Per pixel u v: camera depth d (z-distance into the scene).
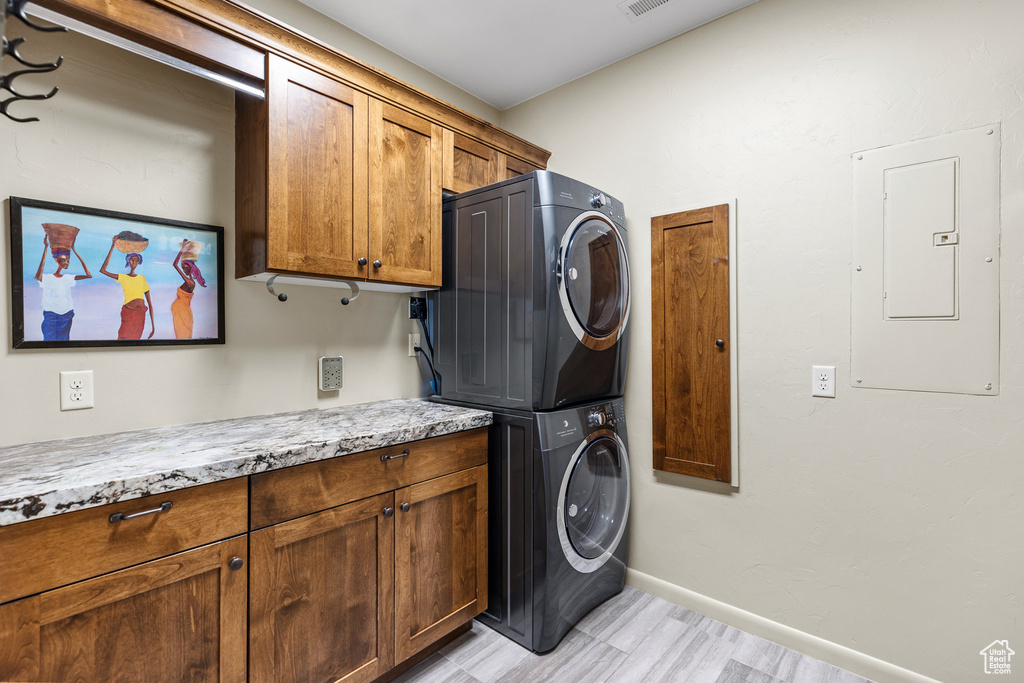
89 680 1.01
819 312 1.82
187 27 1.38
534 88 2.68
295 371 1.95
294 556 1.34
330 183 1.67
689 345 2.14
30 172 1.36
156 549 1.10
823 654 1.81
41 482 1.01
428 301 2.29
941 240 1.59
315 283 1.89
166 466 1.13
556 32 2.18
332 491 1.42
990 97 1.51
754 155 1.97
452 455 1.79
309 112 1.62
